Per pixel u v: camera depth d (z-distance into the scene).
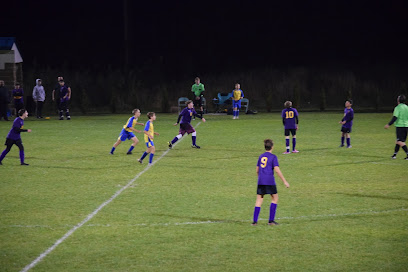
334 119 55.81
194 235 17.22
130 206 20.89
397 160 31.12
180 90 82.25
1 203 21.38
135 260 15.01
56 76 77.19
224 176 26.92
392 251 15.61
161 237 17.02
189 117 36.16
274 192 18.16
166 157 32.84
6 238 16.95
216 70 98.94
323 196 22.44
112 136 43.06
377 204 21.00
